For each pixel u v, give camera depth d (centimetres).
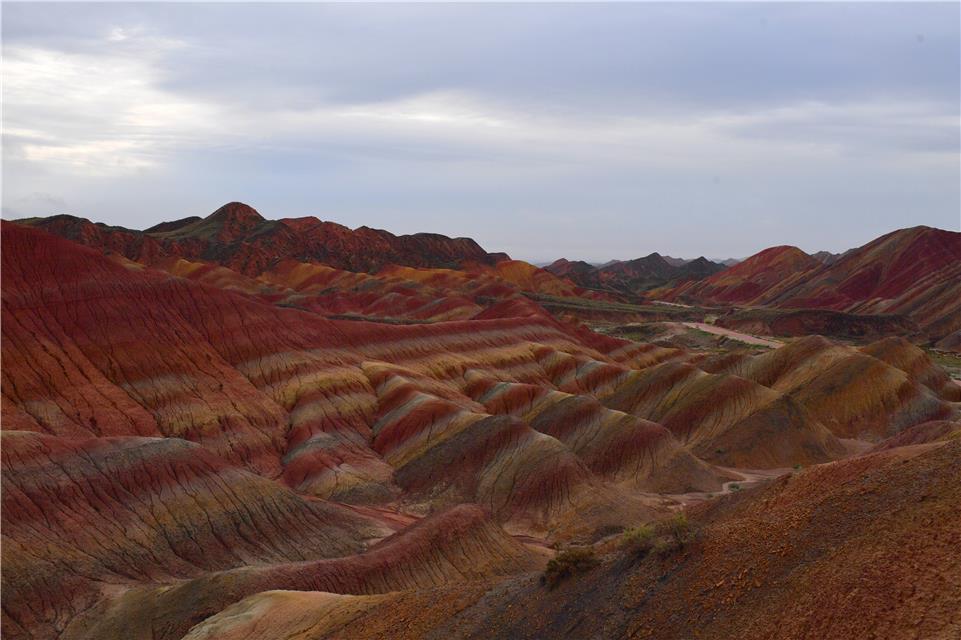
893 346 11569
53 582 4434
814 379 10644
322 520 5884
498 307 17775
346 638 2823
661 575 2142
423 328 11600
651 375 10669
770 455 8456
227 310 9606
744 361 11931
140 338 8362
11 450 5156
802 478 2422
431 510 6888
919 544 1630
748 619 1752
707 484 7500
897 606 1486
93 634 4025
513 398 9625
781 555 1914
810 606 1647
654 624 1945
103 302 8488
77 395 7325
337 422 8569
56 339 7788
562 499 6662
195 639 3353
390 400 9088
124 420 7281
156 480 5516
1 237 8181
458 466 7375
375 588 4275
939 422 5831
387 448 8181
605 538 5984
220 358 8919
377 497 7088
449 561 4672
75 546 4759
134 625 3988
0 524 4647
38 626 4175
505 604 2481
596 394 11162
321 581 4175
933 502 1766
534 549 5297
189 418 7756
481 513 5181
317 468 7381
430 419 8294
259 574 4159
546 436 7388
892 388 9900
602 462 7894
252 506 5669
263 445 7844
